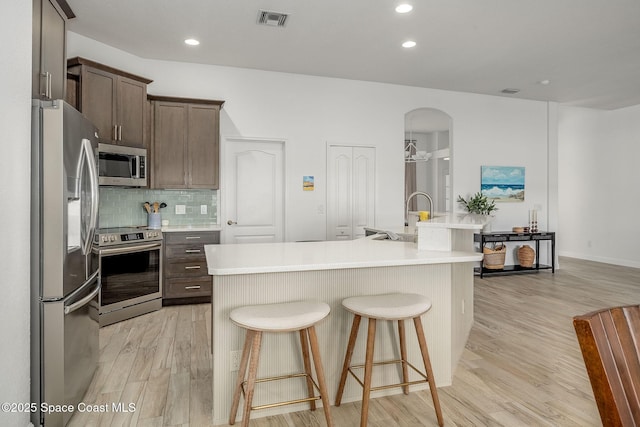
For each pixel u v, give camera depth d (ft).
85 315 8.00
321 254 8.08
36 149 6.62
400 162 19.38
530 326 12.50
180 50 14.93
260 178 17.43
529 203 22.22
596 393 2.84
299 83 17.70
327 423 6.42
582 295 16.53
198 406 7.64
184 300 14.96
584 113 26.12
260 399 7.38
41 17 8.24
